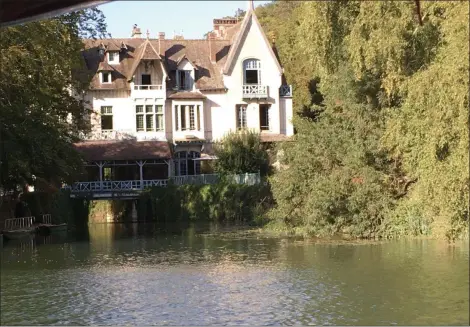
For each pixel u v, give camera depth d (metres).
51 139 37.53
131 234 40.69
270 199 47.00
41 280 23.97
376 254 27.75
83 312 18.89
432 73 21.94
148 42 58.12
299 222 36.53
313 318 17.89
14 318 18.28
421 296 19.83
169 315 18.48
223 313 18.59
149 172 58.97
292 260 27.33
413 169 28.53
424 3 22.20
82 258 29.75
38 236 40.34
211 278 23.84
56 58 35.66
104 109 57.62
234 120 59.31
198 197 50.06
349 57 26.80
